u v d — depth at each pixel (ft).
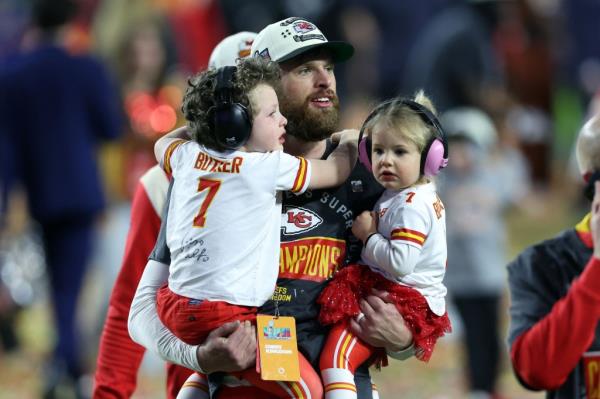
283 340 41.83
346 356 42.65
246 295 41.68
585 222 46.91
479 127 91.61
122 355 49.78
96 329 95.25
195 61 127.85
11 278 105.81
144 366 94.79
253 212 41.88
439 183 49.85
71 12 90.27
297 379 41.52
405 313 42.93
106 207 91.76
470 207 86.22
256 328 42.04
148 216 49.21
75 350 87.81
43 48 88.99
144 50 95.86
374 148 42.73
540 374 45.68
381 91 155.63
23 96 87.97
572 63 170.09
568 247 46.91
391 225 42.78
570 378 46.29
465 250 85.87
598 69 169.27
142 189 49.42
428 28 153.69
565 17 169.89
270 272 42.16
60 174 88.28
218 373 43.29
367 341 42.98
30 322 114.11
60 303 88.48
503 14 152.35
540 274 47.03
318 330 43.16
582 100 169.89
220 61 49.06
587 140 45.50
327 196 44.01
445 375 95.40
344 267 43.68
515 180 89.51
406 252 42.16
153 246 49.24
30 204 88.94
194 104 42.39
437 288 43.73
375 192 44.16
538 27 160.86
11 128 88.48
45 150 88.17
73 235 88.79
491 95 120.06
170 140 44.34
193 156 42.86
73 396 90.48
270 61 42.91
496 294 85.97
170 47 115.03
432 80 121.70
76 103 88.94
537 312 46.78
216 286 41.52
